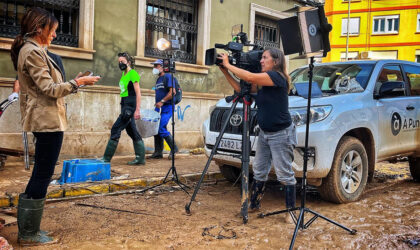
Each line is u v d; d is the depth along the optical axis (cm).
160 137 668
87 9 659
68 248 268
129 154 723
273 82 316
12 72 590
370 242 293
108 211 362
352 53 3700
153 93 758
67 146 639
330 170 392
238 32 367
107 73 700
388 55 3566
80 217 341
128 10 724
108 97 694
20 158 588
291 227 327
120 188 446
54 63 271
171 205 391
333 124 381
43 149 267
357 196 422
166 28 812
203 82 872
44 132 262
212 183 509
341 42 3731
